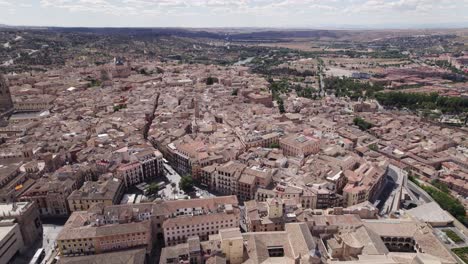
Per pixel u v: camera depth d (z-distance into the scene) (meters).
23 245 184.12
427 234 180.62
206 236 188.12
